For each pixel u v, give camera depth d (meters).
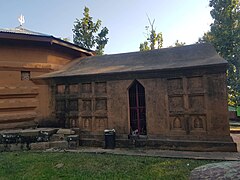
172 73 8.11
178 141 7.86
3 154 7.58
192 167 5.65
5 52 9.66
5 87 9.54
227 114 7.38
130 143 8.45
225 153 7.09
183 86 7.95
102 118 9.16
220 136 7.42
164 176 5.12
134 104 9.19
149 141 8.23
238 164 4.27
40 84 10.34
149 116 8.37
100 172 5.55
